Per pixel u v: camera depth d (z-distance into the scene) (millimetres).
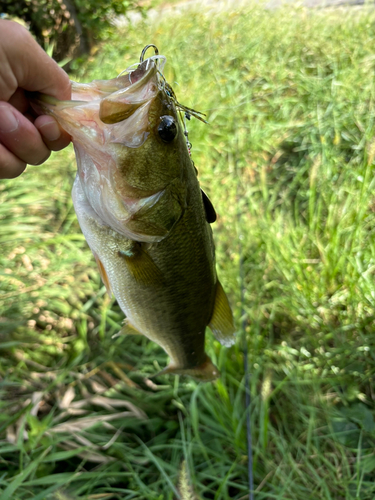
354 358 535
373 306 535
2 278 644
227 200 755
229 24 1421
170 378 552
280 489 437
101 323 614
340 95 863
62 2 1303
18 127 239
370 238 589
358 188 662
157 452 493
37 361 579
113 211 271
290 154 847
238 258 645
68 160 876
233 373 538
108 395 535
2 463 470
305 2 1545
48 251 677
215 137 922
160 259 298
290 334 581
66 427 483
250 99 987
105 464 469
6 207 730
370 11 1284
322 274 593
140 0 1938
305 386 519
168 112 259
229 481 465
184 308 332
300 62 1075
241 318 554
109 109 243
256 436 484
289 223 672
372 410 492
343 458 450
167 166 266
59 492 414
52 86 252
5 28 229
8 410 512
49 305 618
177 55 1199
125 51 1293
